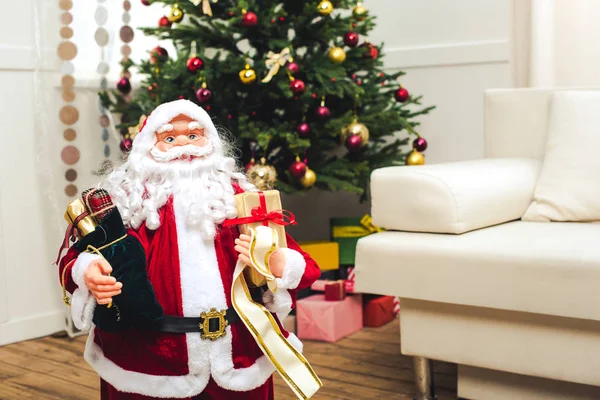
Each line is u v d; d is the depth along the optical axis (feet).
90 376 6.97
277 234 4.13
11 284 8.15
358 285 5.90
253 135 7.70
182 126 4.33
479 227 5.92
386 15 10.27
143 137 4.33
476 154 9.78
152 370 3.94
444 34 9.86
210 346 3.97
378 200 6.07
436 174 5.75
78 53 8.32
